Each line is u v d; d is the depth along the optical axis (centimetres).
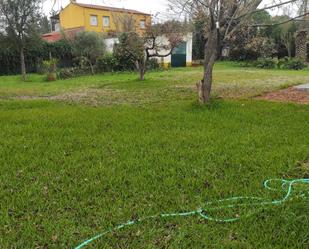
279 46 3334
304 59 3122
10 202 348
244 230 295
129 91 1334
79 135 610
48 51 2797
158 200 351
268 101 970
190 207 335
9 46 2184
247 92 1249
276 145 541
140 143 553
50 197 359
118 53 2361
